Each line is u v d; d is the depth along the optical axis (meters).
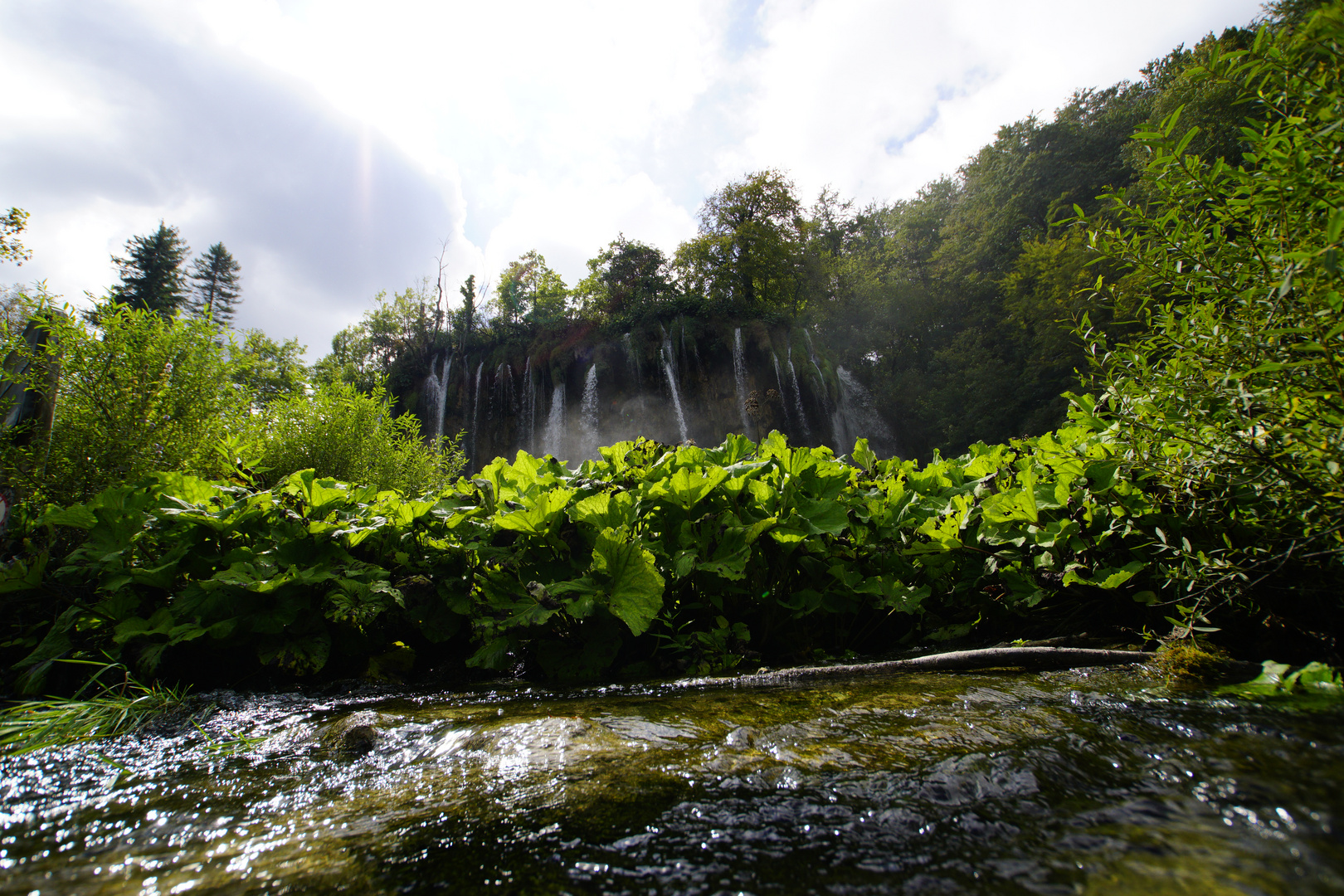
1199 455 1.67
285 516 2.66
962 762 1.03
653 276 35.25
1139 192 16.44
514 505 2.73
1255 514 1.71
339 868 0.83
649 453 3.43
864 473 3.52
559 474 3.10
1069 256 18.36
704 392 26.53
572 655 2.36
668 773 1.10
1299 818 0.72
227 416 4.45
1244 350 1.46
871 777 1.01
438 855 0.85
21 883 0.82
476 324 32.22
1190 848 0.70
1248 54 1.33
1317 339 1.28
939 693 1.55
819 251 34.56
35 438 3.20
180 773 1.30
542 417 27.03
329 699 2.06
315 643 2.32
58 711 1.85
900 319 28.91
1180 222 1.52
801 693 1.69
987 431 22.36
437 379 28.50
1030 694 1.45
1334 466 1.33
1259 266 1.39
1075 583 2.35
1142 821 0.78
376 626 2.53
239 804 1.10
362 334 33.25
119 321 3.72
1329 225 1.08
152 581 2.34
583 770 1.14
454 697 1.99
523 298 41.34
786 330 28.33
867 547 2.79
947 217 32.62
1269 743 0.97
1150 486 2.10
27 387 3.22
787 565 2.73
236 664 2.35
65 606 2.61
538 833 0.90
